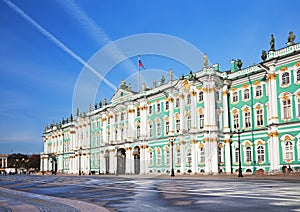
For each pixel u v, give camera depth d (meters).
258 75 57.88
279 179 41.03
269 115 54.59
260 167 56.03
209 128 59.62
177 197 21.94
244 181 38.59
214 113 59.81
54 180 57.38
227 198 20.22
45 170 137.12
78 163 91.19
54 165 126.94
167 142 66.44
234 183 34.84
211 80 60.53
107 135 80.50
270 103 53.53
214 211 15.36
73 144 97.94
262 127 56.44
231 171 60.66
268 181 37.28
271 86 53.34
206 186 31.20
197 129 61.25
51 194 28.06
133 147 73.62
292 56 50.41
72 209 17.17
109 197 23.73
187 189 28.23
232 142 61.47
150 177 58.06
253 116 58.28
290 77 51.03
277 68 52.91
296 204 16.80
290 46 51.38
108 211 16.23
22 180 62.47
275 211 14.75
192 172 60.66
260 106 57.16
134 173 71.50
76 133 88.44
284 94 51.62
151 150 70.12
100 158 82.00
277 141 51.97
